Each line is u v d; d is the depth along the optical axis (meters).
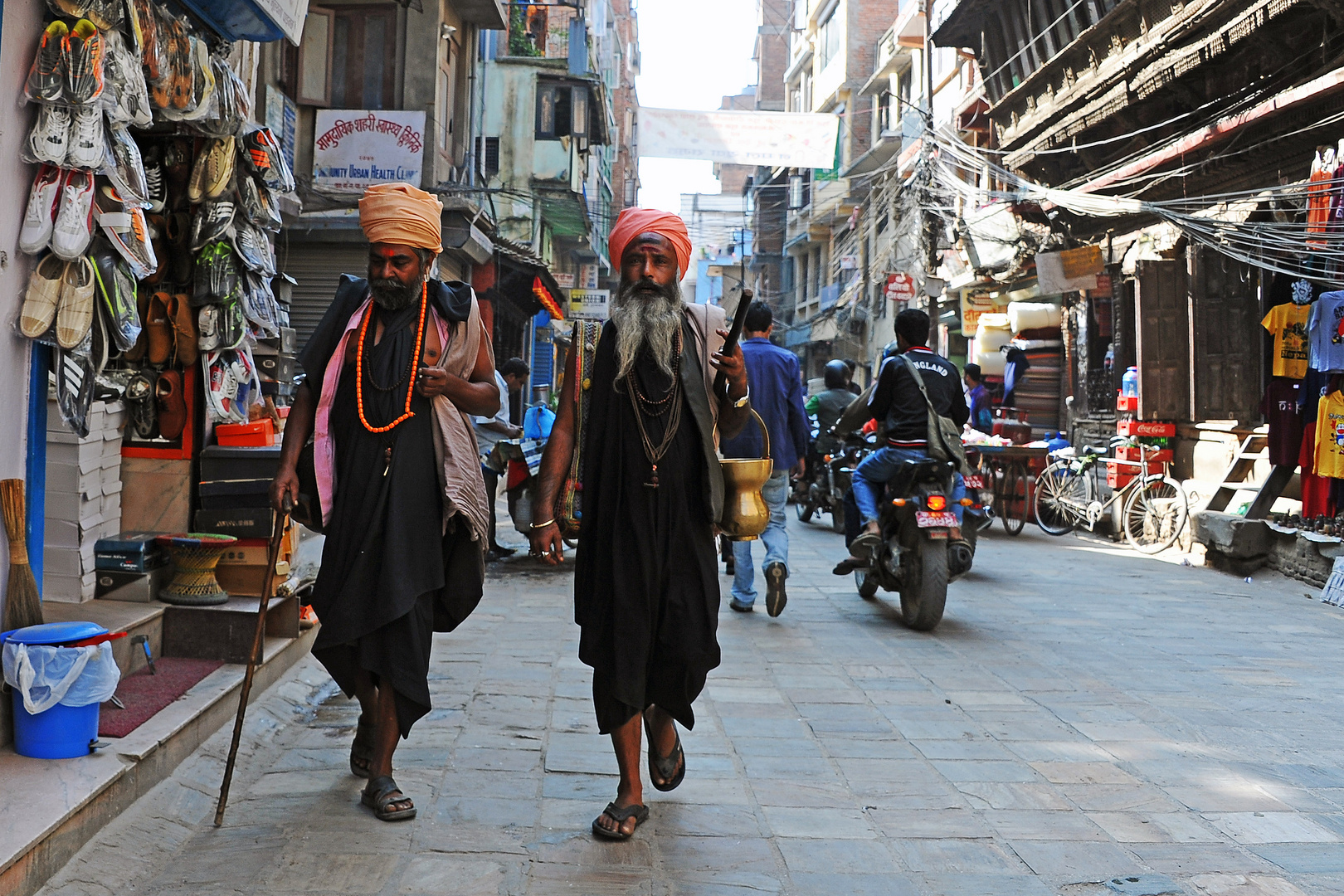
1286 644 6.09
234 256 4.76
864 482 6.72
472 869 2.82
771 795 3.48
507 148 22.05
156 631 4.17
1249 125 9.66
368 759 3.47
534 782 3.52
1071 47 13.14
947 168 16.02
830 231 35.12
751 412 3.30
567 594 7.25
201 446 4.62
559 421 3.27
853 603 7.14
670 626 3.03
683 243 3.22
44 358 3.24
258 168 4.75
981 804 3.44
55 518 4.18
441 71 14.24
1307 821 3.33
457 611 3.38
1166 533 10.02
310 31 13.52
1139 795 3.55
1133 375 11.70
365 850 2.91
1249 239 9.46
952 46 17.84
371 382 3.21
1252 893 2.79
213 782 3.37
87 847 2.75
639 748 3.16
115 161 3.37
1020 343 15.26
